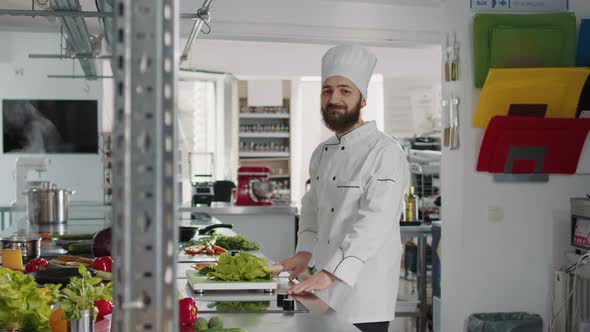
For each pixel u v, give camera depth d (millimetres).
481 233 4512
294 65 10078
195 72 9750
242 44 9969
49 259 3457
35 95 7871
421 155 8586
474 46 4398
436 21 6883
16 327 1868
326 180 2988
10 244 3363
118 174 917
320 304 2381
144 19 917
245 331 1854
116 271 946
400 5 6812
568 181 4555
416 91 10180
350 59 2963
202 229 4602
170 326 941
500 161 4355
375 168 2846
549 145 4328
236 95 11406
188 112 9859
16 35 7777
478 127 4465
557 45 4336
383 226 2738
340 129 2996
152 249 925
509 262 4543
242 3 6480
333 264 2641
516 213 4527
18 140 7855
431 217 6590
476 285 4523
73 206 7125
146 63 920
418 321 6277
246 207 6762
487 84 4219
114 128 916
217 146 9969
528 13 4477
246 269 2689
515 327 4340
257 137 12258
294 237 6828
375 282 2803
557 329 4379
